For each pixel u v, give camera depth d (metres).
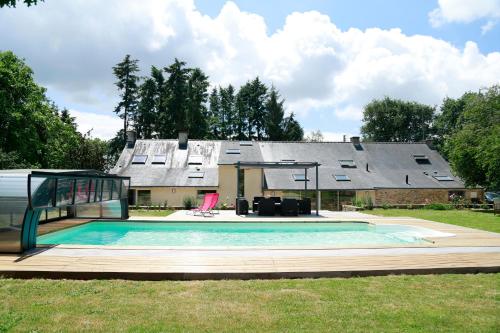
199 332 4.26
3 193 8.05
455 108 52.72
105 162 32.88
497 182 25.70
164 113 45.88
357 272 6.90
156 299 5.41
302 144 34.34
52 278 6.54
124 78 45.09
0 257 7.52
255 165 19.09
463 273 7.20
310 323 4.55
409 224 14.83
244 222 15.54
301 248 8.74
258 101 56.22
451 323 4.59
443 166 33.41
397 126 56.75
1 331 4.19
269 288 6.03
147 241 12.80
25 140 26.44
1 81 25.45
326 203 29.14
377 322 4.61
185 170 29.84
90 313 4.82
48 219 14.51
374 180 30.55
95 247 8.65
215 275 6.59
